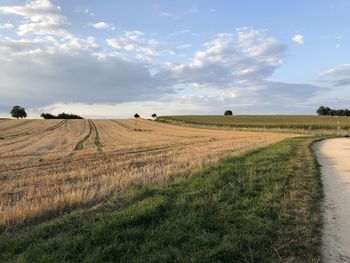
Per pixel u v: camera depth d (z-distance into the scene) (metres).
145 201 8.04
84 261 5.00
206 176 11.38
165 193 9.02
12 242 5.92
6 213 7.55
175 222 6.45
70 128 81.88
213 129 78.81
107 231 6.01
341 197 8.95
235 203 7.83
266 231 6.10
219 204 7.76
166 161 17.91
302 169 13.17
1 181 13.71
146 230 6.14
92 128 82.56
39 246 5.57
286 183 10.34
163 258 5.04
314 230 6.38
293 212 7.34
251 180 10.54
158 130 75.50
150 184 10.63
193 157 18.59
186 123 100.81
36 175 15.20
